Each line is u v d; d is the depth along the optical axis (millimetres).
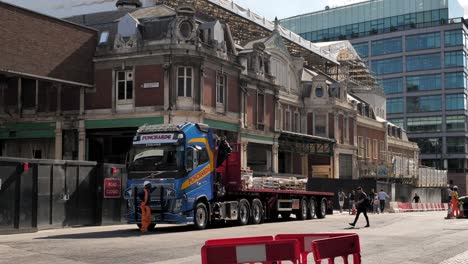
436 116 104750
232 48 41875
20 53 33688
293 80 55031
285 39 61438
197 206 21828
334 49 79812
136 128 37438
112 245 15945
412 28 107375
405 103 107438
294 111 55156
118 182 26172
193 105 36156
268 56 46531
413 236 19828
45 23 35312
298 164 55312
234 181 24484
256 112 44156
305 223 26812
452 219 31641
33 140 40594
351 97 68688
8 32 33094
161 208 20672
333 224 26094
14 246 15570
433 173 77438
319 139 51812
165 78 35938
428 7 106312
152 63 36438
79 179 24219
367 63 111312
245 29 55844
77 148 38531
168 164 20891
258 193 26422
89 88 38219
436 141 104500
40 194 22062
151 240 17500
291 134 48031
